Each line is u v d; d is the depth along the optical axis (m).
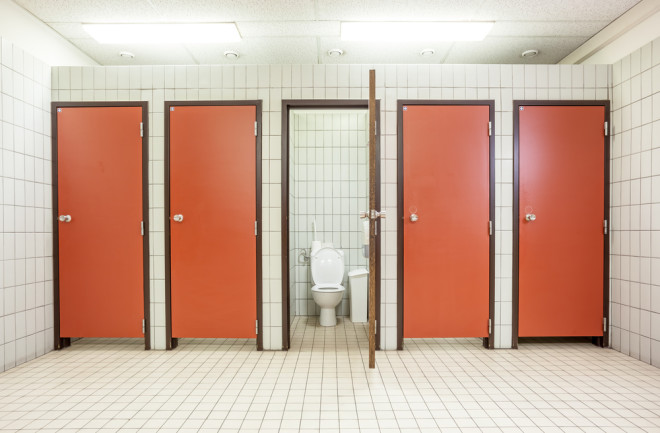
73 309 2.93
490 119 2.94
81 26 2.92
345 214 4.33
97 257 2.93
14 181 2.58
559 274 2.94
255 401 2.04
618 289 2.88
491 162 2.93
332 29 2.98
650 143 2.60
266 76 2.94
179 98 2.94
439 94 2.94
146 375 2.42
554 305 2.94
